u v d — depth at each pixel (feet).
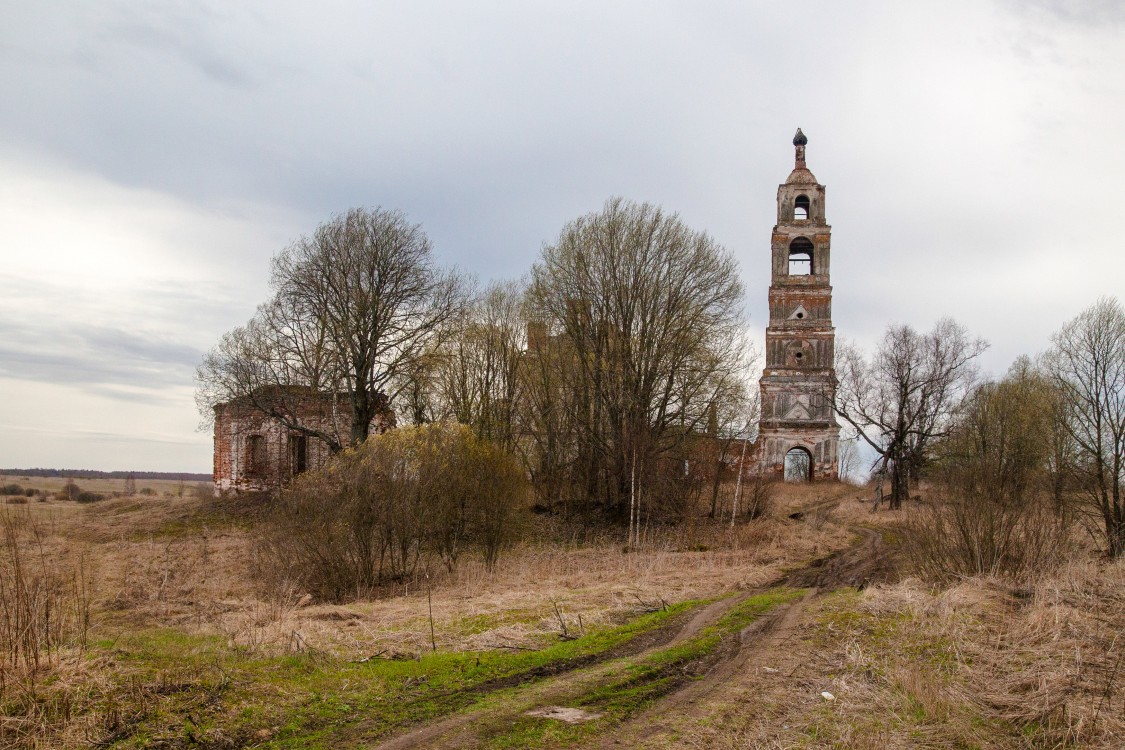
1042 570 53.47
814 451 185.26
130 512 126.11
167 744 25.54
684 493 125.39
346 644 40.47
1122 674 33.30
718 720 29.25
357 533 70.54
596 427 124.88
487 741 27.07
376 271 126.31
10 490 124.98
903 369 145.28
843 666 37.04
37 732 24.90
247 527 114.52
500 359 135.54
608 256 121.90
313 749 26.16
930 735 27.89
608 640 43.68
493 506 82.64
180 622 49.90
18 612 31.58
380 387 128.06
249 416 135.74
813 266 191.62
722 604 55.52
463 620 48.03
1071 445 84.74
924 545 61.05
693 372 120.88
